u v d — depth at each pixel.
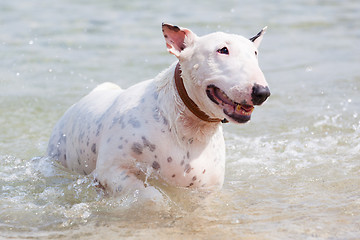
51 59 10.39
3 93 8.53
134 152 4.39
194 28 12.57
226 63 4.07
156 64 10.12
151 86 4.64
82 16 14.10
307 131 6.93
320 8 16.08
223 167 4.81
